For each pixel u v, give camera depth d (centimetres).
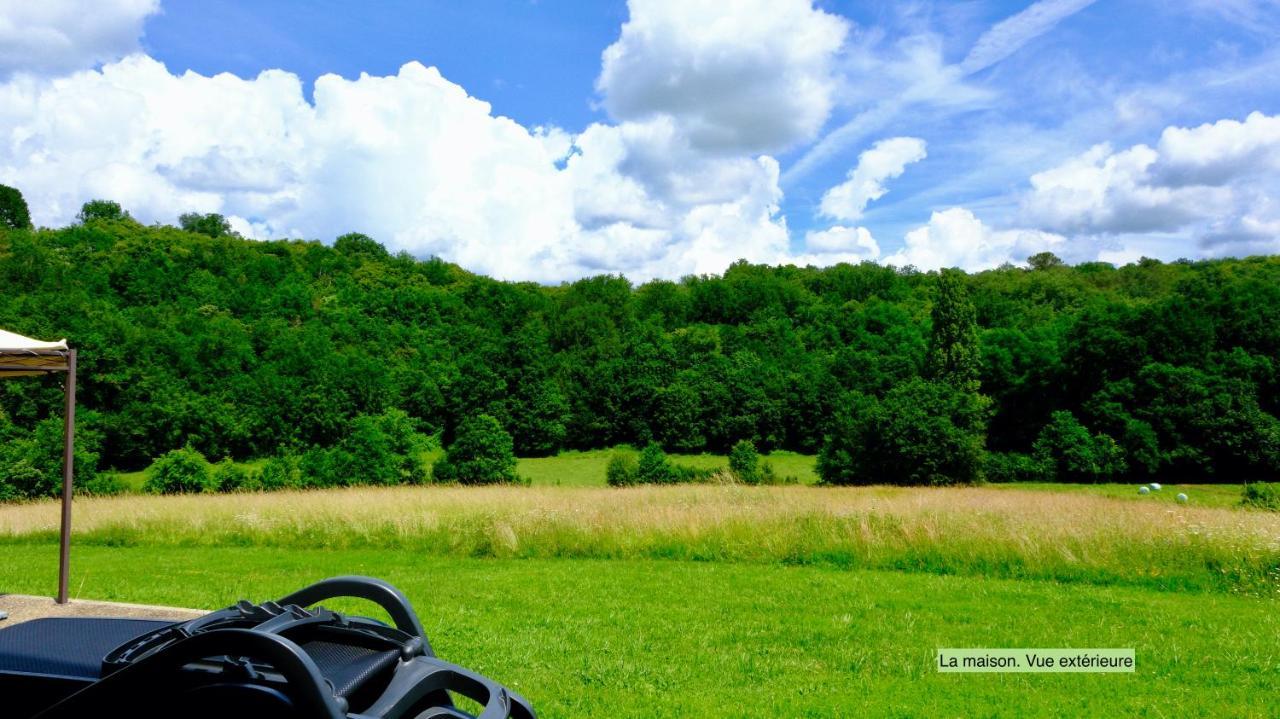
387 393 5766
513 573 1115
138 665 238
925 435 4397
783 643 691
